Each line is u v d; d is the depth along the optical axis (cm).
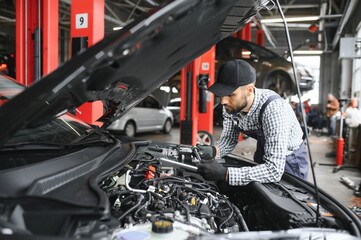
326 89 1794
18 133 135
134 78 133
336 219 125
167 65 144
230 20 152
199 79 580
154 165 179
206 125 665
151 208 131
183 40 129
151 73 138
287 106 194
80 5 368
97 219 95
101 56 100
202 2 112
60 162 128
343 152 652
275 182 166
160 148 212
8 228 83
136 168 167
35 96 99
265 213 152
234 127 221
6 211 93
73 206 96
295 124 198
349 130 652
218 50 859
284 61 870
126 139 225
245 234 98
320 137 1166
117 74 117
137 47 104
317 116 1318
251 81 172
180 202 136
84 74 105
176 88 891
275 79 874
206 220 131
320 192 152
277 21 1002
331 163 646
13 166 121
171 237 105
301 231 104
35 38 379
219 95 169
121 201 134
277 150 166
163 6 103
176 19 107
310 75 928
